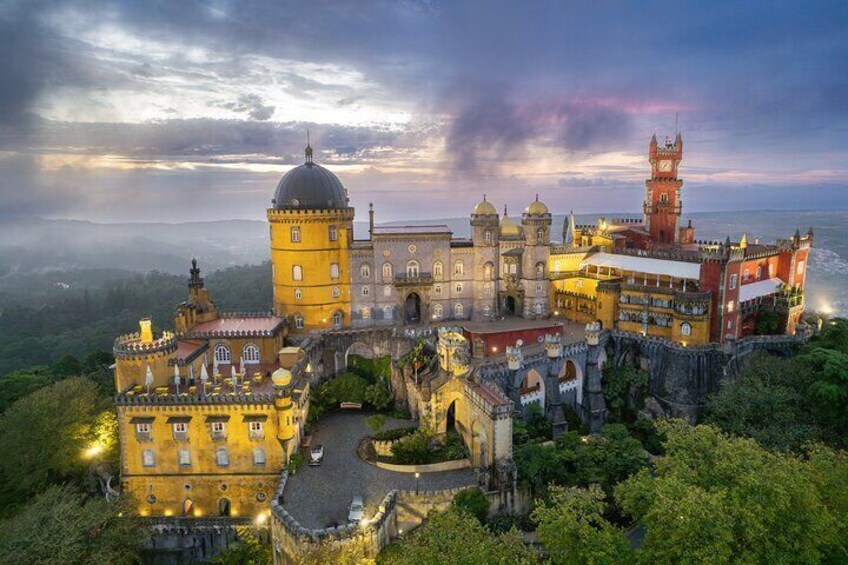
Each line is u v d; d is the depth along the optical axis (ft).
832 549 159.63
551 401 308.19
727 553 138.51
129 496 229.04
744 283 346.95
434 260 370.12
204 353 297.74
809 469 173.47
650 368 338.34
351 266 356.79
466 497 217.36
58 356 626.64
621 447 247.09
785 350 329.93
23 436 268.00
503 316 390.01
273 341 305.94
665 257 363.15
